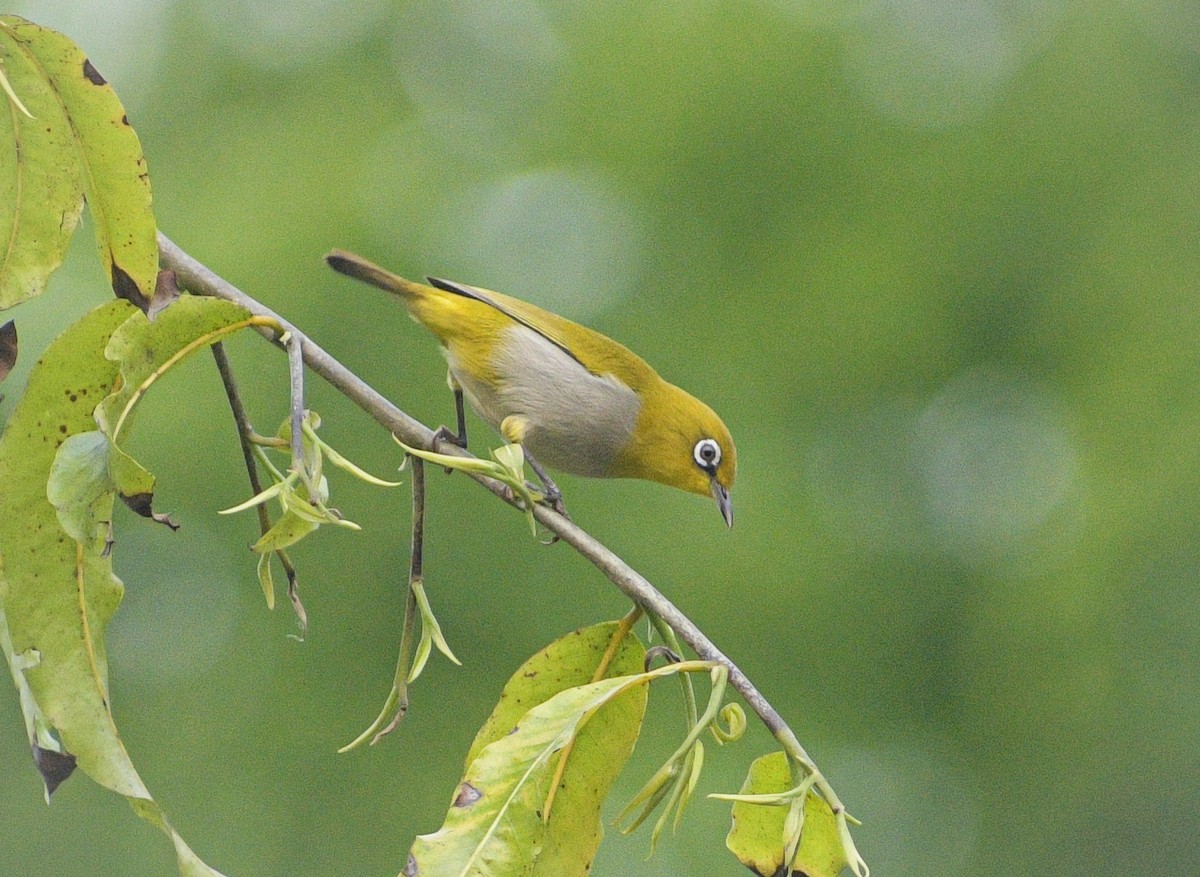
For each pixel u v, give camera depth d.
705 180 18.41
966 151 18.84
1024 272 18.48
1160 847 15.62
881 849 15.65
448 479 14.45
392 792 14.05
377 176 16.86
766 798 3.44
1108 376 18.19
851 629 16.27
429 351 14.68
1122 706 16.23
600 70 18.56
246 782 13.63
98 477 3.35
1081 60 19.36
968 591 16.80
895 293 18.27
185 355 3.66
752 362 17.86
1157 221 18.62
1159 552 16.92
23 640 3.44
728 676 3.70
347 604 14.16
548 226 17.45
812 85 18.64
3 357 3.72
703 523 15.38
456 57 18.23
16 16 3.59
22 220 3.82
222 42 17.75
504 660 14.37
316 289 14.99
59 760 3.38
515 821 3.52
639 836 12.94
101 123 3.76
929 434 17.98
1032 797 16.02
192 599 13.84
